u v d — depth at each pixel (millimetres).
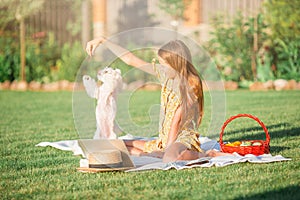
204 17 14305
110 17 15023
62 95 12188
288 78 12648
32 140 6887
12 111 9852
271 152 5625
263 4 12922
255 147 5383
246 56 12883
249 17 13195
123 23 15047
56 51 14242
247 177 4520
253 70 12883
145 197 4000
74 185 4430
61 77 13656
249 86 12672
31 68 13898
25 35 14414
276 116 8328
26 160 5574
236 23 12977
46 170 5051
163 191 4152
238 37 12906
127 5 15016
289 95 11023
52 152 6004
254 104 9828
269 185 4242
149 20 14906
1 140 6902
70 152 5988
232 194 4016
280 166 4895
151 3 14891
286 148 5852
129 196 4043
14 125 8258
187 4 14188
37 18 14812
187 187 4254
